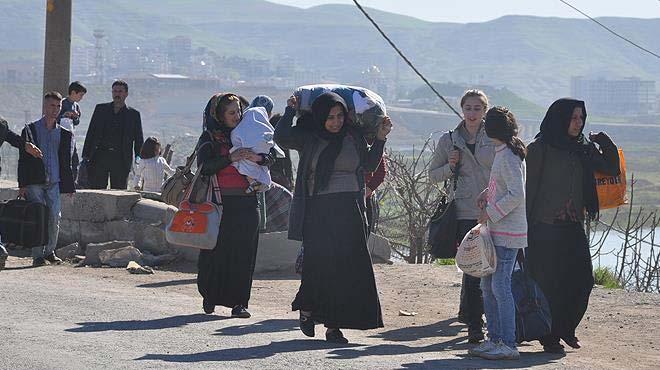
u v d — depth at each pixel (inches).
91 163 794.2
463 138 462.6
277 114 590.9
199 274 486.3
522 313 415.2
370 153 426.3
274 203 672.4
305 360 369.4
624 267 729.6
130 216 719.7
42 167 664.4
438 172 467.2
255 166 472.7
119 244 693.9
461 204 460.4
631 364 409.1
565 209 431.8
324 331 465.4
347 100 422.6
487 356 397.1
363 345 425.4
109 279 619.8
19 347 379.9
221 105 471.2
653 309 550.0
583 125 432.5
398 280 637.9
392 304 559.2
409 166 904.3
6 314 465.7
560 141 429.7
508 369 374.0
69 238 736.3
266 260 663.8
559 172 431.8
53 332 418.6
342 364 362.6
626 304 564.4
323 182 412.2
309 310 420.8
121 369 343.0
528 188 432.8
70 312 478.6
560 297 431.8
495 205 394.3
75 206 731.4
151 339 409.1
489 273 397.1
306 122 423.8
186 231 470.9
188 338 415.5
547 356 419.5
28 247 665.0
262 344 407.8
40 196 669.9
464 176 461.1
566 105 429.7
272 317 493.7
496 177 396.5
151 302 525.0
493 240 399.2
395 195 880.3
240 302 481.7
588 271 435.8
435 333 476.1
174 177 492.7
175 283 610.5
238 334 433.1
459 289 606.9
